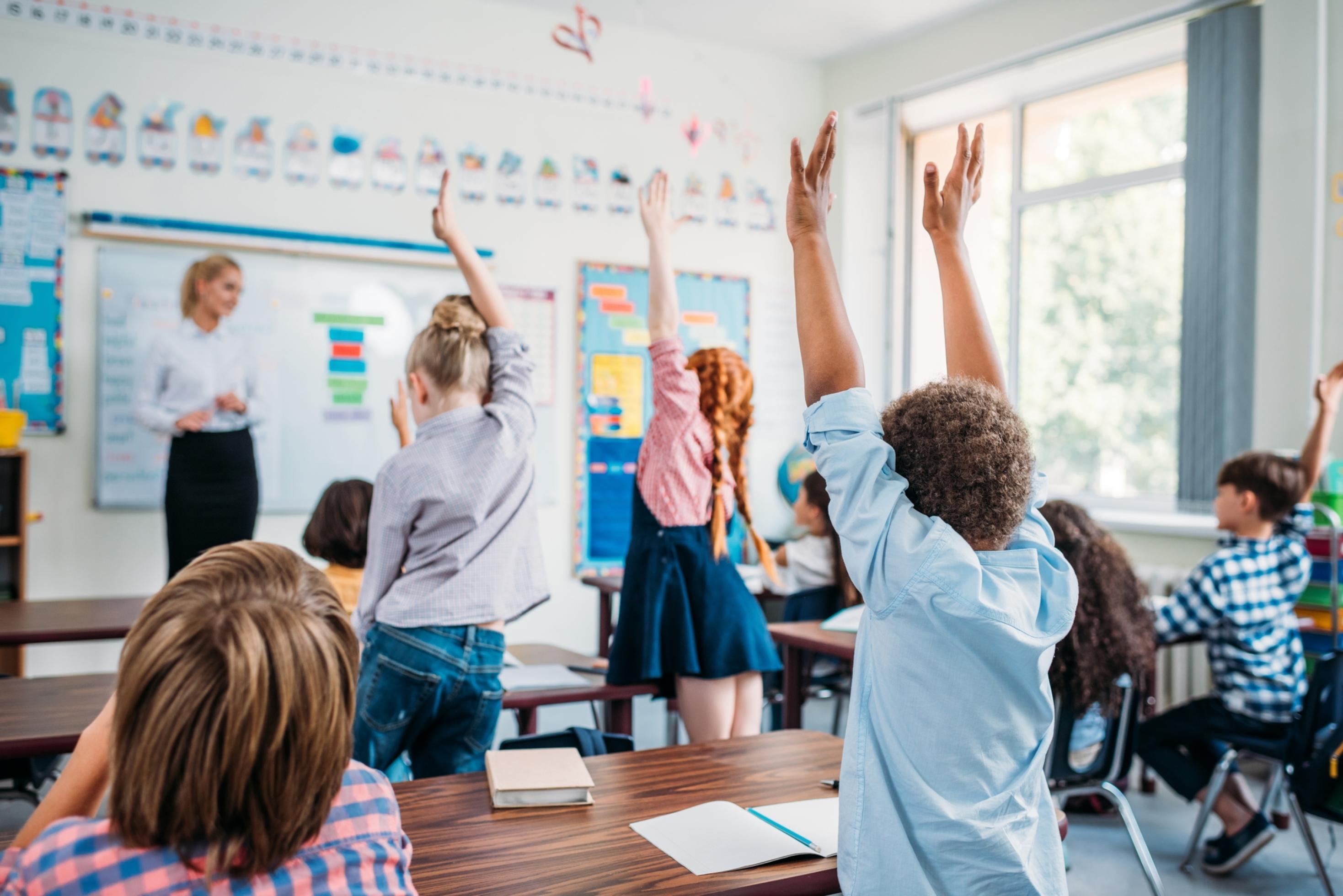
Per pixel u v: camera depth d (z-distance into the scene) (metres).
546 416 4.81
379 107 4.42
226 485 3.78
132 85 3.95
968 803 0.98
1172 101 4.25
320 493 4.27
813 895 1.07
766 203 5.44
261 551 0.79
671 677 2.27
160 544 4.00
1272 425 3.78
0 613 2.84
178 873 0.71
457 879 1.04
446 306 1.85
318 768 0.75
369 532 1.78
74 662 3.93
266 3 4.18
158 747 0.70
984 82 4.79
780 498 5.47
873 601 1.01
